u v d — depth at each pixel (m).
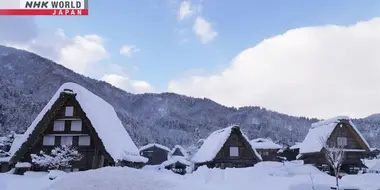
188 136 155.50
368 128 138.12
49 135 34.88
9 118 93.38
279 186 17.17
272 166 24.91
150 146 79.88
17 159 33.34
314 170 23.91
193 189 15.98
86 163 34.00
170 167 59.47
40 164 32.62
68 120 35.22
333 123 41.22
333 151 25.36
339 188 17.25
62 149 33.88
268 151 68.38
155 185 15.60
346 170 41.38
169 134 158.75
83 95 36.19
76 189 14.69
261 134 155.25
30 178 25.53
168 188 15.42
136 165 42.03
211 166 44.34
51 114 34.56
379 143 123.19
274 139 147.62
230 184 18.78
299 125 178.12
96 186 14.88
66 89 35.53
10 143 57.19
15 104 106.94
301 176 19.77
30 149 34.47
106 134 34.44
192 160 54.50
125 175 16.47
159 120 186.50
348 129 41.78
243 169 20.92
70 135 34.66
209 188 16.72
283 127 168.00
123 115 139.50
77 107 35.00
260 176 19.22
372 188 18.67
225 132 44.81
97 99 42.03
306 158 45.38
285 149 70.88
